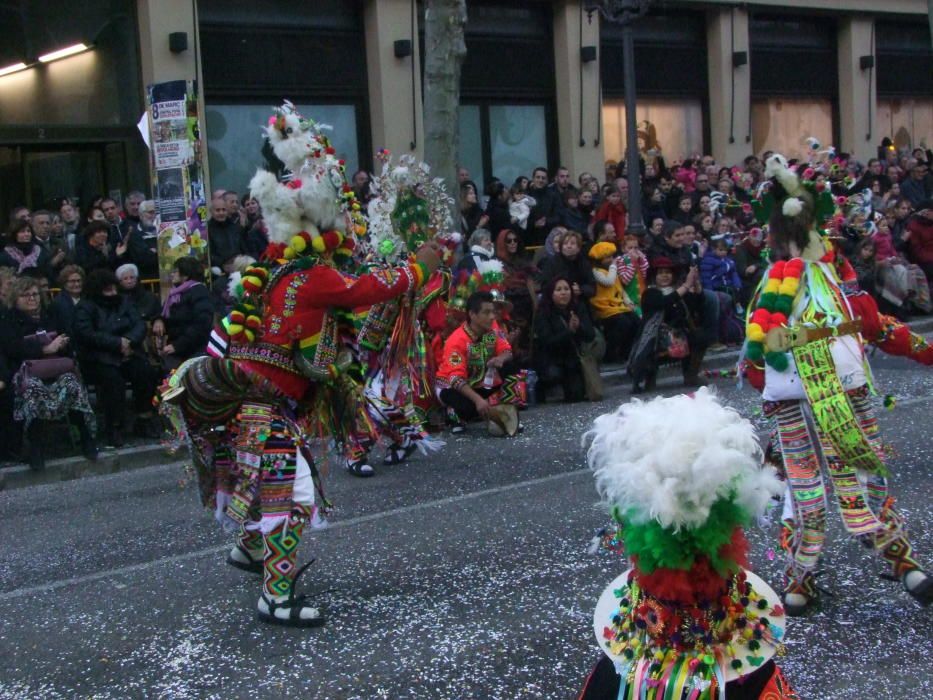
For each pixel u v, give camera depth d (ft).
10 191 44.62
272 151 16.29
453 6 40.04
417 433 23.62
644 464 8.43
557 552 19.42
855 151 72.49
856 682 13.74
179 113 33.71
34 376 28.91
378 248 24.77
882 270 48.03
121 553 21.34
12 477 28.71
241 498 16.06
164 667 15.30
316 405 16.65
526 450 28.86
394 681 14.40
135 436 32.35
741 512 8.55
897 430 28.14
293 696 14.15
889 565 15.53
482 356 30.58
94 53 45.91
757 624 8.85
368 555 19.89
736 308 43.57
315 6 51.16
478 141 57.26
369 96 52.75
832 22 72.02
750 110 67.77
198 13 47.78
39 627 17.26
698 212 49.24
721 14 64.95
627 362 37.76
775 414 15.74
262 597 16.71
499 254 37.24
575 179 59.36
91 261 34.35
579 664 14.62
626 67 43.70
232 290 16.99
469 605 16.99
